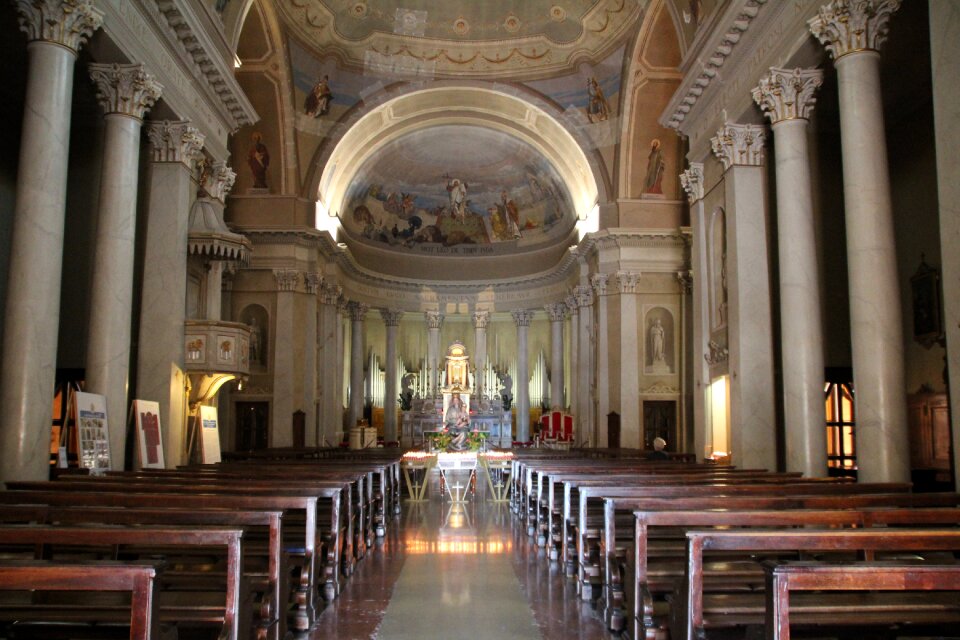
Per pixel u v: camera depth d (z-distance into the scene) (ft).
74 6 33.88
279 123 84.02
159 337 45.85
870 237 34.63
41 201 33.09
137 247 46.96
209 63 48.60
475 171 112.57
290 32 80.48
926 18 42.50
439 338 120.16
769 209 48.16
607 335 84.94
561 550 34.12
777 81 42.09
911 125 52.80
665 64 82.28
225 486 26.84
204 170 53.36
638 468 38.04
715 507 21.90
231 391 83.05
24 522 18.95
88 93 47.09
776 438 46.42
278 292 84.48
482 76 90.99
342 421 107.14
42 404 32.76
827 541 14.89
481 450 72.08
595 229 92.58
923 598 17.46
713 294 53.93
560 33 86.89
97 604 17.92
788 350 41.70
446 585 28.96
